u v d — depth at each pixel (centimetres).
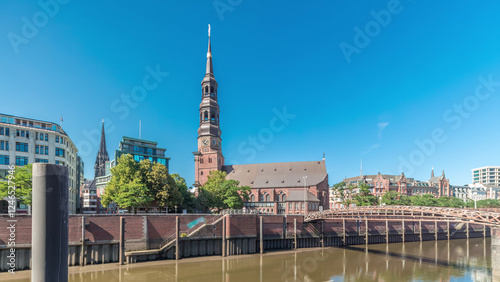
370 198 11806
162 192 7062
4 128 7506
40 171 742
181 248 6184
